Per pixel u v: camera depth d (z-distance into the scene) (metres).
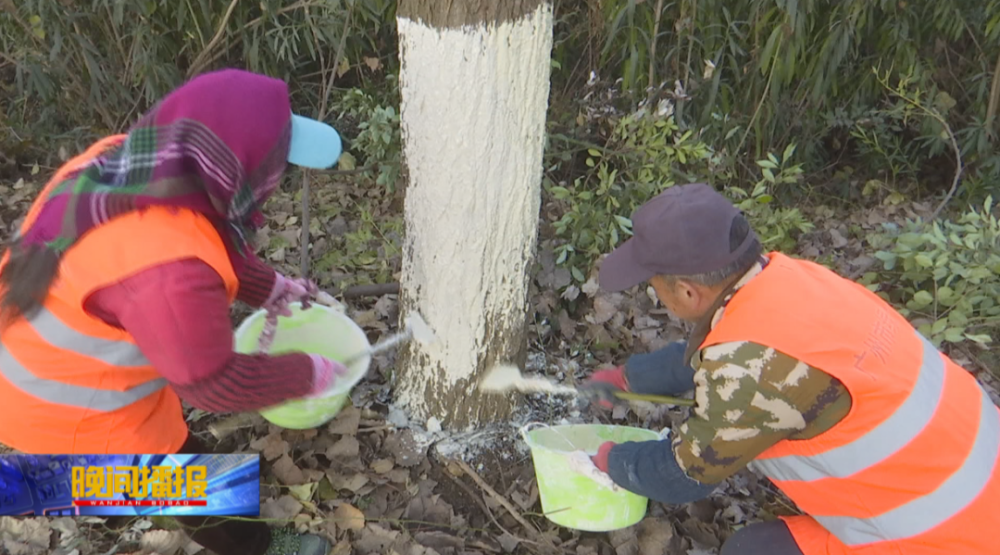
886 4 3.90
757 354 1.30
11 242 1.40
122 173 1.28
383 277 3.17
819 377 1.30
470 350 2.20
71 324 1.35
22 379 1.40
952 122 4.66
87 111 4.23
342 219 3.62
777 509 2.27
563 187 3.18
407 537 2.05
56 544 1.99
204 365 1.29
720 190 3.97
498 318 2.19
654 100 3.40
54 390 1.42
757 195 3.33
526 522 2.13
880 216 4.27
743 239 1.38
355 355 2.01
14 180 4.04
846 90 4.45
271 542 1.99
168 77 3.80
